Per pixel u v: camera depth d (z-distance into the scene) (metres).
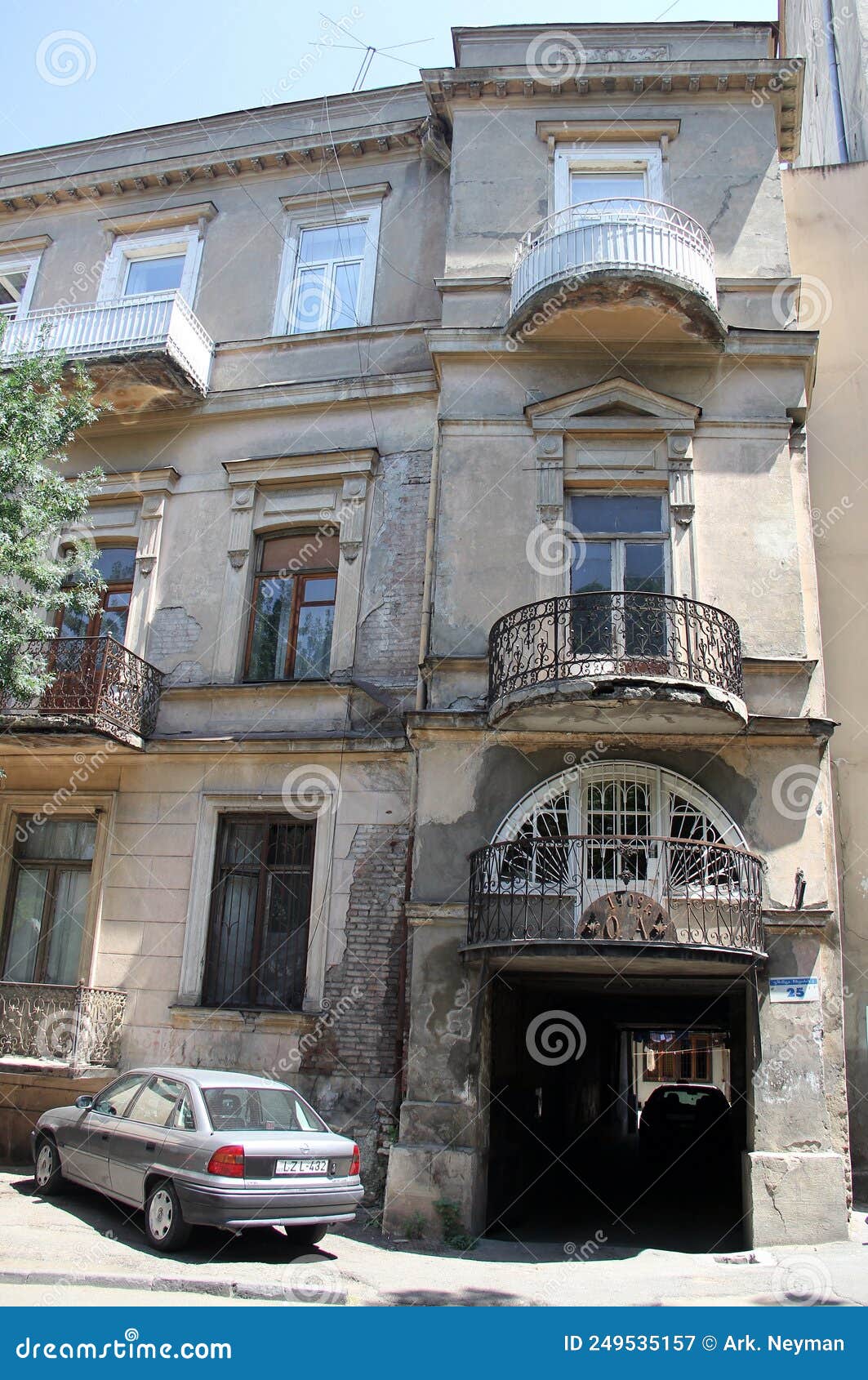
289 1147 7.72
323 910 11.26
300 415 13.42
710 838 10.13
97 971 11.80
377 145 14.49
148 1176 7.93
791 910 9.68
